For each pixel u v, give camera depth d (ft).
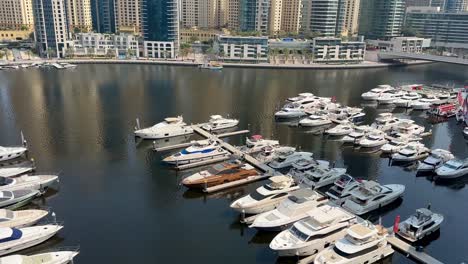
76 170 224.94
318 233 149.28
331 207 163.84
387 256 149.59
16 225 159.53
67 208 183.11
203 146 242.99
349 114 346.74
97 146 265.13
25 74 554.87
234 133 298.97
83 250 153.69
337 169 217.77
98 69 620.90
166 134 284.00
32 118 330.95
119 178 215.72
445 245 159.33
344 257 140.15
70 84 491.31
